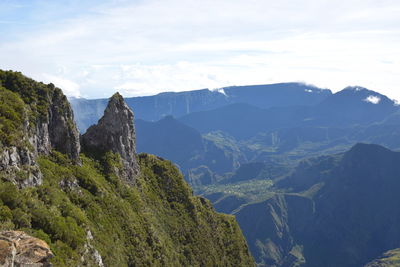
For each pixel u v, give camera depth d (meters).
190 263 128.50
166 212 135.62
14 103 81.56
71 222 70.81
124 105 133.00
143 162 147.75
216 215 179.25
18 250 39.84
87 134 120.50
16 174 67.88
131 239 98.25
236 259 168.12
